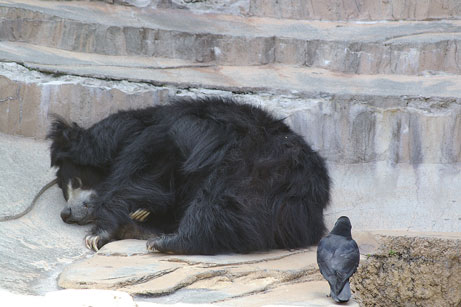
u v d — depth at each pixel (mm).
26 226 11461
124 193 11531
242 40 16438
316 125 14594
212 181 10828
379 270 11734
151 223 11672
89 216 12062
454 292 11773
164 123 12172
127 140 12266
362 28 17625
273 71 16297
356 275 11547
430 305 11828
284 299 9016
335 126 14641
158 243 10375
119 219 11352
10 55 14648
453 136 14484
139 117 12609
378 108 14633
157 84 14602
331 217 12953
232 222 10500
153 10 17734
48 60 14938
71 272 9570
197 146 11422
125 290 9047
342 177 14234
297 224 11117
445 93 15023
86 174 12203
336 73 16359
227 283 9648
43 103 14172
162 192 11641
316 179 11688
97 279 9258
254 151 11281
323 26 17766
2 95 14133
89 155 12141
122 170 11797
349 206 13367
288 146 11719
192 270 9727
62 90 14219
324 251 8844
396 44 16266
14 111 14188
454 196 13586
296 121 14500
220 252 10594
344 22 17969
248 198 10703
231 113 12039
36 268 10016
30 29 15633
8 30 15516
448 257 11703
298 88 15109
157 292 9055
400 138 14609
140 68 15547
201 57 16375
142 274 9422
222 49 16438
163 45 16312
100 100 14320
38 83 14164
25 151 13695
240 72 16156
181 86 14648
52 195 12656
